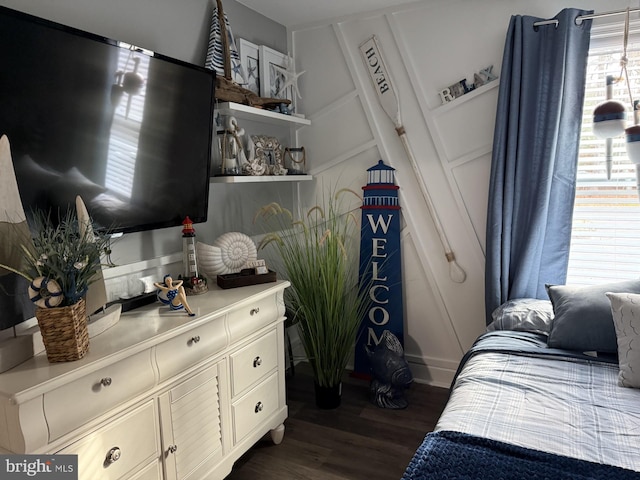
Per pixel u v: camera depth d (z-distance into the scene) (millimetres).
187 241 2086
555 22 2348
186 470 1727
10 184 1341
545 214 2434
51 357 1320
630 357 1734
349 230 3139
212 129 2211
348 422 2535
